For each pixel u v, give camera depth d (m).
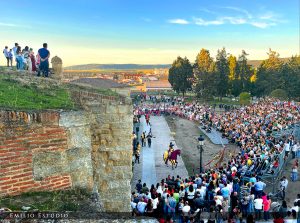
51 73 19.47
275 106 59.16
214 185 17.34
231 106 78.75
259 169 22.89
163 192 16.36
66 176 7.59
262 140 31.22
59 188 7.47
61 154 7.54
